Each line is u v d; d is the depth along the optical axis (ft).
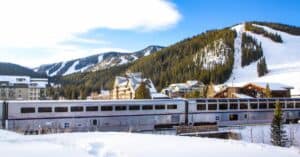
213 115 187.52
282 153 41.19
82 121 150.92
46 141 46.93
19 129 136.36
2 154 34.76
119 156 36.42
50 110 143.74
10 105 135.13
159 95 304.91
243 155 38.73
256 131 172.14
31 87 494.18
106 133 59.72
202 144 46.19
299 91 441.68
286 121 211.82
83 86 618.03
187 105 179.63
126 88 379.14
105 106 156.97
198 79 605.73
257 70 640.99
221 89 346.95
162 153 38.19
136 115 164.86
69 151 37.24
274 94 304.50
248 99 200.95
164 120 172.76
